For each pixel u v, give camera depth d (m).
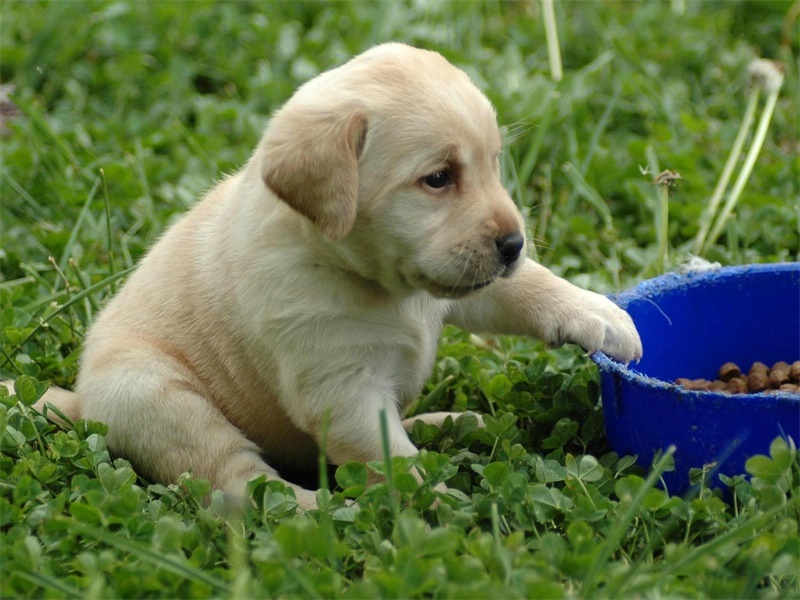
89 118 9.66
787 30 10.21
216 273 5.62
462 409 6.39
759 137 7.80
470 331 6.01
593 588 4.03
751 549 4.17
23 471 5.09
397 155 4.96
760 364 5.98
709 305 6.06
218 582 4.00
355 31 10.44
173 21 10.58
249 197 5.50
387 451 4.29
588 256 7.69
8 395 5.72
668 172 6.83
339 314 5.20
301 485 6.06
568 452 5.71
